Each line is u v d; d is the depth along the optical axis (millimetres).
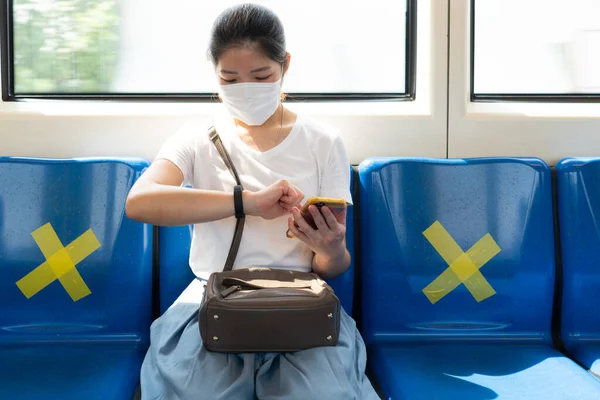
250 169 1526
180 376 1278
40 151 1875
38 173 1684
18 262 1660
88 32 1933
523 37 2018
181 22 1948
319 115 1917
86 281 1667
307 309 1297
